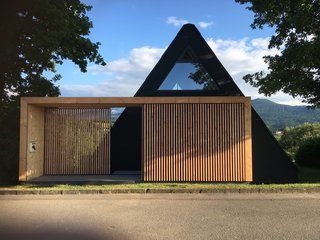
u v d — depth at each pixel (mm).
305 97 17688
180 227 7512
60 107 15156
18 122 15953
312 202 10141
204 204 9891
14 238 6711
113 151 16609
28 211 9016
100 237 6773
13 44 16078
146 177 13383
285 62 15516
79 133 15359
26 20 16219
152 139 13484
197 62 16828
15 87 17359
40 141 14875
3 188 11961
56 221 7992
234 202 10164
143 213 8805
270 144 15695
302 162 22969
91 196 11078
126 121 16797
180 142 13461
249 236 6852
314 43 13828
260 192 11625
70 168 15266
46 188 11828
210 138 13453
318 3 14180
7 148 14766
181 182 13336
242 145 13406
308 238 6711
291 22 14250
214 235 6922
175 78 16766
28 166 13594
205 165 13391
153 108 13539
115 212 8914
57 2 17062
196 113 13516
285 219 8180
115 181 13336
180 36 16797
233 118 13469
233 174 13336
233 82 16578
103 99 13492
